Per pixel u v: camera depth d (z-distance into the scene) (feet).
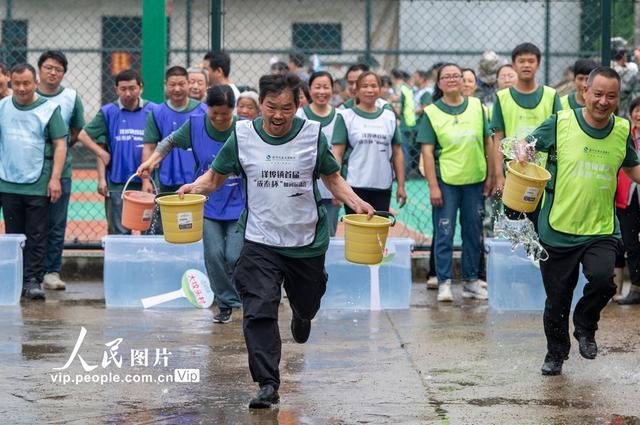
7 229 34.30
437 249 34.40
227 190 28.99
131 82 35.27
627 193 33.19
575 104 33.88
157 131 32.58
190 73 36.58
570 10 65.16
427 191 63.36
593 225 22.77
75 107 34.88
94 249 38.99
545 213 23.08
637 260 33.60
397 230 50.96
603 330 28.94
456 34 69.51
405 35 69.82
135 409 20.15
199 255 32.60
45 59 34.55
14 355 25.02
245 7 71.15
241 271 20.70
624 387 22.04
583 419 19.44
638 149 32.37
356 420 19.35
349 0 70.54
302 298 21.47
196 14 64.44
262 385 20.30
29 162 33.68
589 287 22.50
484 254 36.45
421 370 23.68
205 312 31.68
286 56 71.61
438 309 32.73
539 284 32.42
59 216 35.96
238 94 36.09
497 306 32.45
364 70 37.22
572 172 22.75
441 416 19.66
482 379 22.80
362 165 33.63
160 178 33.35
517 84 33.47
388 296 32.73
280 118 20.20
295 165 20.58
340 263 32.65
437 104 34.37
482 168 34.22
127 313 31.37
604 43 37.78
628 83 40.75
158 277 32.58
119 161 35.60
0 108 33.81
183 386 22.06
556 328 23.13
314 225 20.88
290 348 26.22
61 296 34.86
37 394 21.29
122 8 73.82
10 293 32.86
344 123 33.68
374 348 26.30
